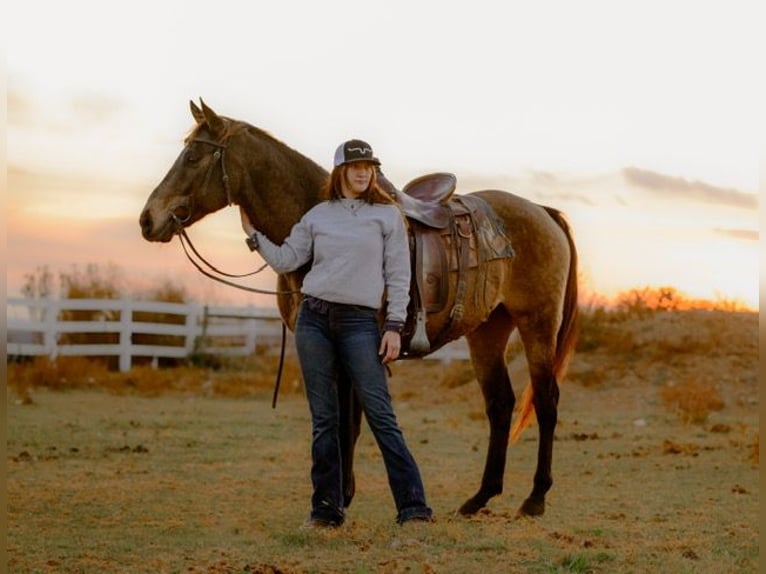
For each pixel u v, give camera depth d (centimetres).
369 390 663
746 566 607
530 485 933
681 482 939
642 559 618
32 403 1598
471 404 1745
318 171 736
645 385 1738
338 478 679
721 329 1939
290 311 719
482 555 621
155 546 657
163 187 705
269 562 605
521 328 800
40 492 855
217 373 2142
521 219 796
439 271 729
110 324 2181
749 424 1417
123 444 1173
